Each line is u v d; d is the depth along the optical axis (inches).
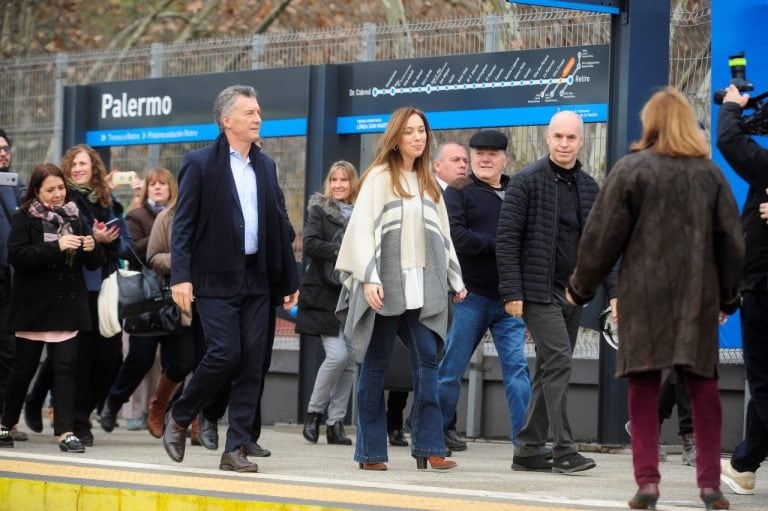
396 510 469.4
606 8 748.6
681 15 800.3
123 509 523.8
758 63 761.0
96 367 782.5
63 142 999.6
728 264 467.2
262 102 912.3
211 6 1697.8
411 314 618.8
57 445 775.1
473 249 690.2
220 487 530.0
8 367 776.3
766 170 501.0
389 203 608.1
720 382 772.0
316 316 804.0
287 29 1659.7
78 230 730.8
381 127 871.1
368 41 898.7
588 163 824.9
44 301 724.0
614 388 762.2
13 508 555.5
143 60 1099.3
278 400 936.3
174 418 627.2
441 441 636.7
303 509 480.4
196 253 607.8
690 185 465.1
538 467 648.4
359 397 635.5
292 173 925.8
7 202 775.1
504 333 693.9
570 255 638.5
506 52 821.2
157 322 748.6
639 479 473.1
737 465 549.3
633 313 466.6
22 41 1771.7
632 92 753.0
